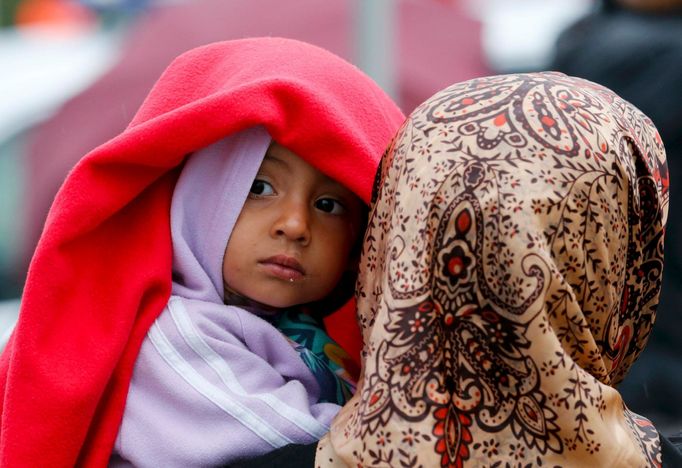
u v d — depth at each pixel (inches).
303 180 87.8
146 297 85.4
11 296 272.1
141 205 87.9
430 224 71.4
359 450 70.2
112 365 82.5
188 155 88.4
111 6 386.3
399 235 72.5
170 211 88.0
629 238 76.9
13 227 271.9
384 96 96.1
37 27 394.3
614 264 74.5
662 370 162.7
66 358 82.1
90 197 83.0
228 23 255.6
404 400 69.8
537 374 69.6
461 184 71.1
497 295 70.2
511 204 70.1
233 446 79.4
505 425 70.5
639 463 71.7
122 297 84.3
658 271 80.0
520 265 69.4
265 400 81.0
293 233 86.8
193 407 80.8
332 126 85.0
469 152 72.0
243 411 80.4
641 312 81.4
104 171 83.7
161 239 86.6
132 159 83.4
